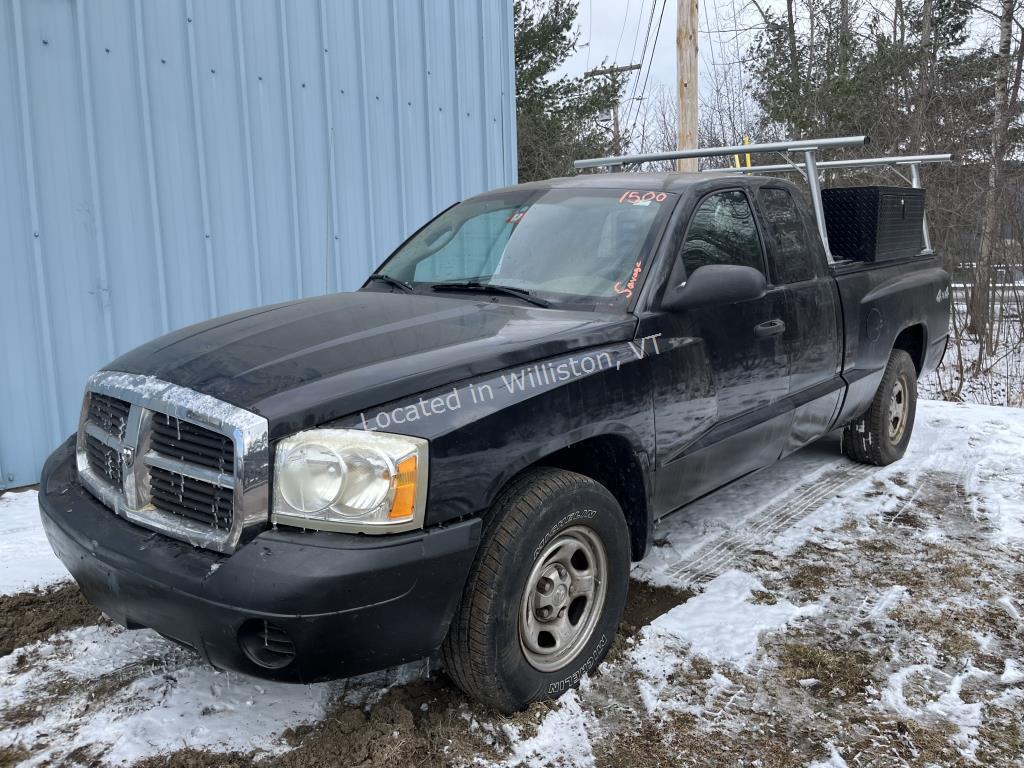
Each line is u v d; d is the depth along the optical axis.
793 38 21.33
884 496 5.16
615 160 5.73
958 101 16.50
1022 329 12.91
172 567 2.44
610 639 3.15
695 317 3.57
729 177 4.13
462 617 2.63
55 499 2.97
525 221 3.94
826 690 3.03
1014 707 2.94
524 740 2.71
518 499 2.73
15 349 5.39
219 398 2.51
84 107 5.50
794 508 4.93
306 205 6.82
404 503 2.42
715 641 3.34
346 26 6.99
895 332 5.41
